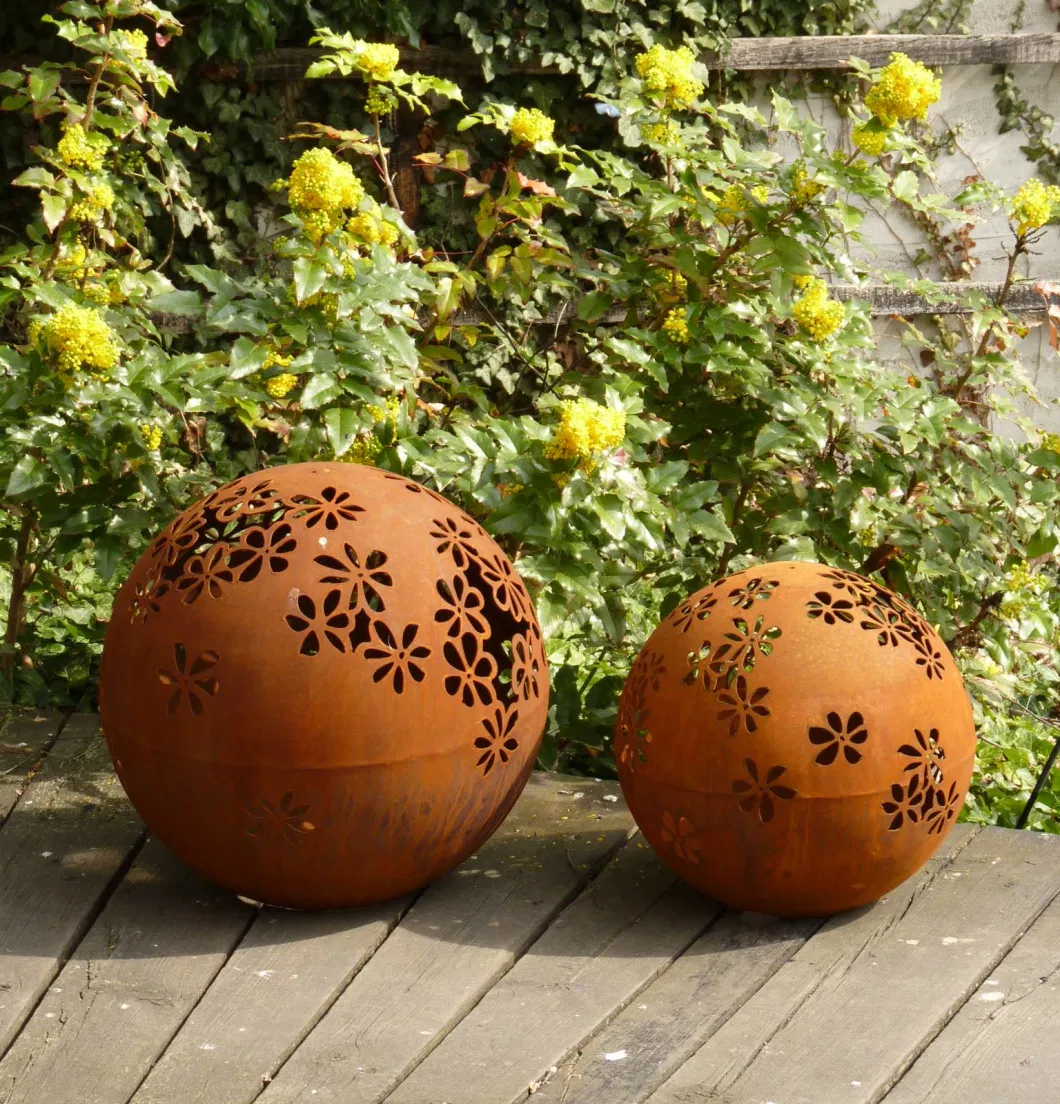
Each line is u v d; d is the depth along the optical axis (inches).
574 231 233.3
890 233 243.4
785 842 96.1
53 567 159.3
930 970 97.3
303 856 95.7
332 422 125.3
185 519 100.7
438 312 157.8
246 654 91.5
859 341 147.9
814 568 103.7
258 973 96.0
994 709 166.4
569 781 131.5
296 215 131.3
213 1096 82.2
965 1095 82.7
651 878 112.2
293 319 126.8
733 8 230.1
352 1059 86.1
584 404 116.0
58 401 126.6
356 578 93.6
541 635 106.4
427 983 95.3
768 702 94.9
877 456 147.3
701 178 147.3
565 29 225.0
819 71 235.9
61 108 160.9
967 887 110.1
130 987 94.2
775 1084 83.7
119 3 161.9
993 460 143.2
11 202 228.4
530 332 236.5
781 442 138.4
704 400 151.2
